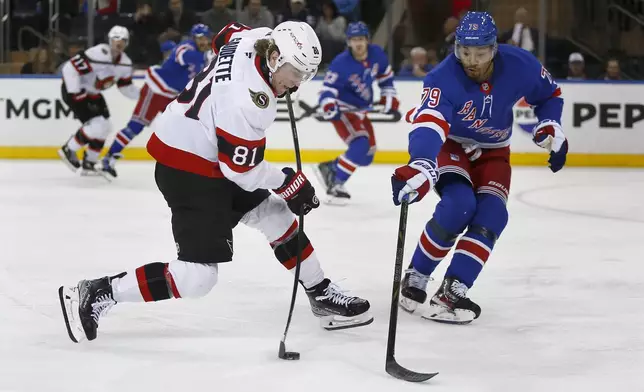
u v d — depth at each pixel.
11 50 16.30
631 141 15.81
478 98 5.34
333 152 15.70
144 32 16.30
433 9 16.12
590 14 16.33
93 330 4.87
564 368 4.61
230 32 5.12
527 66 5.46
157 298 4.84
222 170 4.57
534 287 6.65
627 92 15.77
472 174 5.84
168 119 4.77
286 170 4.74
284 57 4.42
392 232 9.24
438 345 5.03
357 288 6.59
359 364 4.63
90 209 10.54
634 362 4.73
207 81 4.68
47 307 5.84
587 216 10.44
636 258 7.85
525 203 11.50
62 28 16.30
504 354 4.86
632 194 12.38
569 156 15.80
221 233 4.78
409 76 16.16
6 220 9.65
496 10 16.33
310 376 4.40
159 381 4.31
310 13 16.31
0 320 5.49
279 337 5.15
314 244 8.48
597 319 5.68
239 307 5.87
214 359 4.69
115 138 13.25
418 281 5.74
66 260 7.50
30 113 15.85
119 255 7.75
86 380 4.32
